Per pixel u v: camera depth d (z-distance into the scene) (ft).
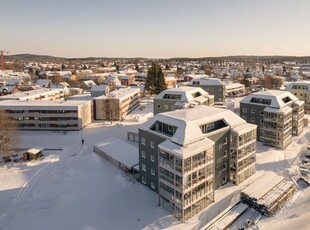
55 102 271.69
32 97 319.88
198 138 133.18
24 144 222.28
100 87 387.34
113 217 128.36
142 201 140.26
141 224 123.54
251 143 161.38
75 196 144.25
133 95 355.36
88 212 131.95
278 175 159.33
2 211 132.98
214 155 141.90
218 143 149.38
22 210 133.69
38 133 250.78
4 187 153.17
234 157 154.20
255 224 122.62
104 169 173.37
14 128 214.69
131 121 293.23
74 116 255.09
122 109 309.01
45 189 151.64
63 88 413.80
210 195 137.18
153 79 435.94
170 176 127.24
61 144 222.89
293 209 133.49
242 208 131.85
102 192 148.05
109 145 200.44
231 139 153.79
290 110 214.69
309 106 316.60
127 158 177.47
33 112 254.68
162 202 138.10
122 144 201.05
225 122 155.43
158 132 145.18
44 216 129.59
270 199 134.31
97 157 191.31
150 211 132.26
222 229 117.60
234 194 145.48
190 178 123.13
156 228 120.88
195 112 155.94
